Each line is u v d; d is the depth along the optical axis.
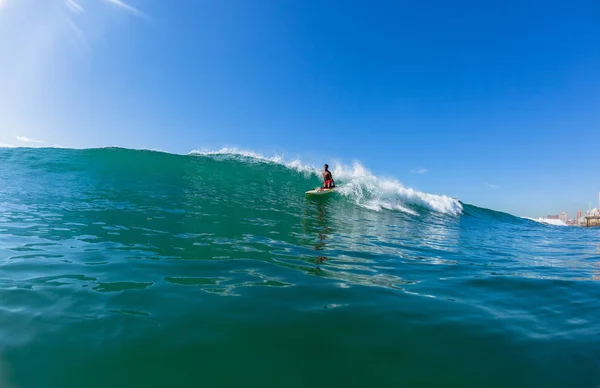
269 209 10.06
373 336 2.60
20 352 2.17
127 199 9.27
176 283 3.50
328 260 4.96
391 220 11.30
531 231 14.24
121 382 1.93
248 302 3.11
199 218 7.58
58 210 7.34
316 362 2.21
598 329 2.94
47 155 14.84
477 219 16.45
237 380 1.99
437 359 2.33
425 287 3.95
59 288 3.22
